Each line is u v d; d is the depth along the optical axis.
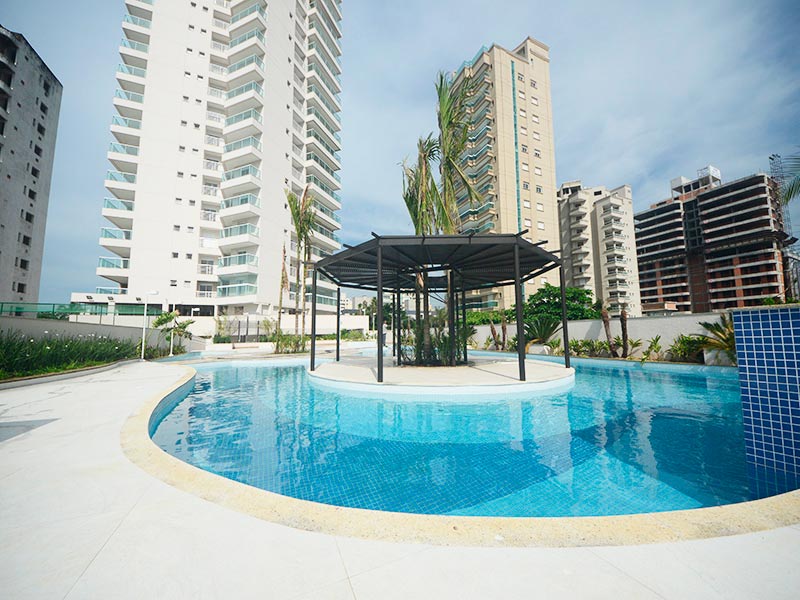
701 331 12.65
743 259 61.19
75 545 1.98
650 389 8.70
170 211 30.58
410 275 14.09
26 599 1.56
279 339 21.89
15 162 30.95
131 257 28.95
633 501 3.16
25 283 32.03
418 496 3.35
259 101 32.53
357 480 3.74
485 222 41.16
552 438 5.07
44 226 34.34
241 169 31.64
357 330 36.84
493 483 3.61
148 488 2.75
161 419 6.36
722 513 2.23
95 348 12.82
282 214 34.25
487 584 1.63
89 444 3.87
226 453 4.61
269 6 34.78
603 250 56.41
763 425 3.36
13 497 2.59
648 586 1.60
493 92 43.28
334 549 1.93
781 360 3.27
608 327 14.98
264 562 1.82
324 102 44.81
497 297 41.97
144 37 32.31
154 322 20.48
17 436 4.19
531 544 1.96
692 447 4.61
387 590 1.60
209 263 32.19
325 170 42.03
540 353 17.67
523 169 43.03
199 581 1.67
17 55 31.16
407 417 6.38
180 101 31.91
